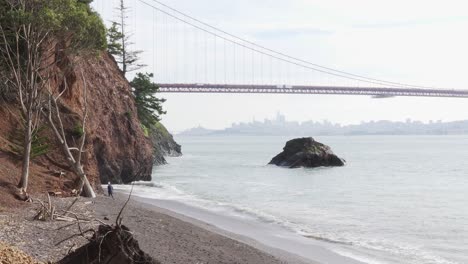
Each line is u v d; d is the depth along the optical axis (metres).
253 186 64.44
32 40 35.75
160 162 110.38
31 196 33.00
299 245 29.08
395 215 41.91
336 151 171.00
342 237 32.06
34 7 35.59
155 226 29.48
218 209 42.81
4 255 15.14
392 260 26.39
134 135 64.69
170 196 51.38
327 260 25.64
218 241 27.39
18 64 35.00
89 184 40.06
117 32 96.00
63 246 20.58
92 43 38.28
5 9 37.16
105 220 28.62
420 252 28.39
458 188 64.06
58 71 46.72
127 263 11.93
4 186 31.89
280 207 45.78
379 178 77.12
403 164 107.12
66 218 26.95
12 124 39.69
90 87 59.12
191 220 35.53
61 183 38.28
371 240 31.41
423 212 43.78
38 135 40.25
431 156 138.88
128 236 12.21
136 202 43.19
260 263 23.30
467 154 148.88
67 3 36.06
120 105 65.12
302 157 96.56
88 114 54.25
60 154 40.91
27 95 35.03
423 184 68.81
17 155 37.72
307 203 48.94
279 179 74.81
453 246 30.17
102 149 58.16
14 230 23.02
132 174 63.44
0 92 40.16
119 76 70.44
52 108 43.22
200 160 125.56
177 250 23.84
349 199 52.53
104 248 12.16
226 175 81.50
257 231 33.16
